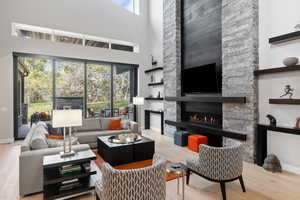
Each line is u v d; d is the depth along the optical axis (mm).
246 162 3316
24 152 2232
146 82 7039
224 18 3729
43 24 5250
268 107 3125
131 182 1380
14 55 4930
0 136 4758
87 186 2197
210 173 2160
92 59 6027
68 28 5609
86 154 2264
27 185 2186
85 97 6027
